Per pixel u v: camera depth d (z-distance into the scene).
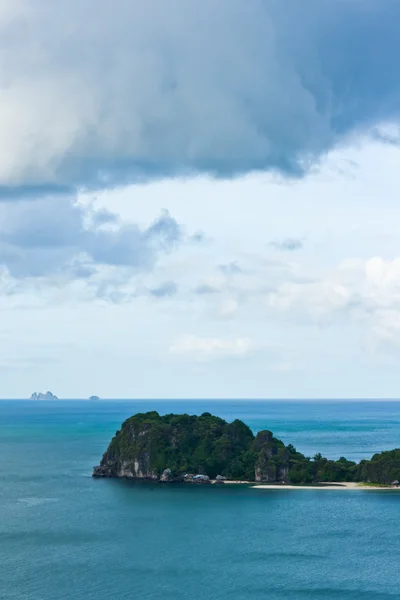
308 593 161.88
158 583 168.75
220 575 174.25
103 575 174.62
